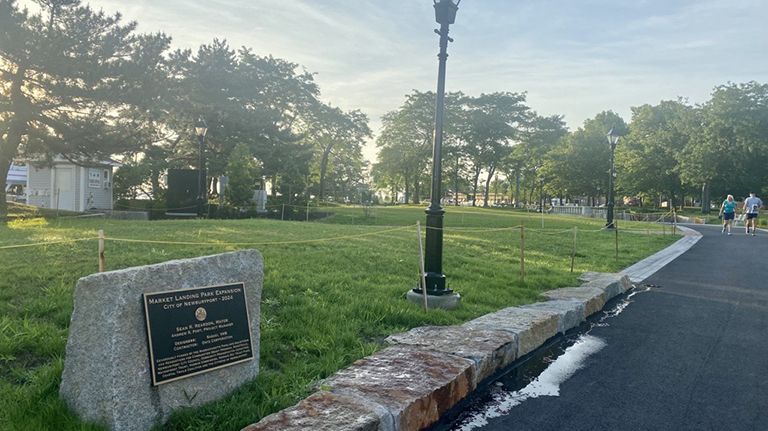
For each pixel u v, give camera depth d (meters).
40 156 23.23
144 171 36.31
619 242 19.38
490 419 4.09
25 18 19.55
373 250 11.23
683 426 4.02
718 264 13.82
